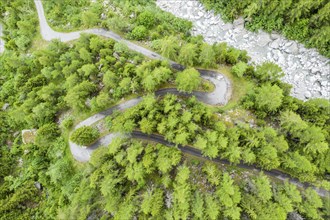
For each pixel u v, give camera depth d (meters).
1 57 74.25
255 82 58.75
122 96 60.09
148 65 57.06
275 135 47.19
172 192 46.91
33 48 72.38
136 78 57.66
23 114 58.62
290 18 62.31
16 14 75.94
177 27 70.94
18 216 49.69
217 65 61.69
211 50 56.22
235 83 59.66
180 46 64.94
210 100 58.88
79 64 61.31
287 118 48.19
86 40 64.94
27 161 57.75
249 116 55.94
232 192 41.31
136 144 51.84
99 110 59.97
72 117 60.31
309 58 63.91
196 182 49.53
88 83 57.81
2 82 69.19
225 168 51.06
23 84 65.12
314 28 61.44
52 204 51.03
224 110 57.25
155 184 48.75
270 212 40.72
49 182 54.34
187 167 48.91
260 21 66.81
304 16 61.06
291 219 42.47
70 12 74.25
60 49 66.44
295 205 42.75
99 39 64.75
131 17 70.44
